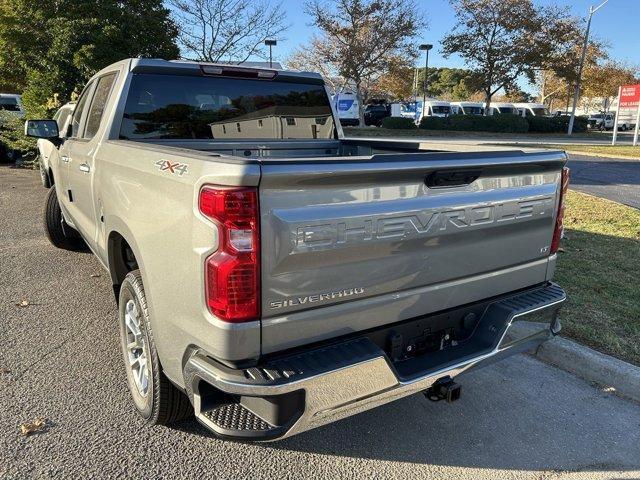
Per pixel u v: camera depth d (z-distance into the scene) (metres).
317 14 36.03
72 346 4.11
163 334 2.58
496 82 38.50
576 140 32.50
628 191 11.52
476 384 3.76
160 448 2.96
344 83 39.53
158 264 2.54
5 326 4.45
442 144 4.19
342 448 3.04
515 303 3.02
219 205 2.10
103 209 3.54
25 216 8.54
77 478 2.71
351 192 2.28
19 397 3.40
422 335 2.75
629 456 3.02
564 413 3.42
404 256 2.51
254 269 2.12
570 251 6.50
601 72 51.34
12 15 15.41
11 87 21.72
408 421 3.31
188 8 18.41
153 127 3.99
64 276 5.70
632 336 4.23
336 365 2.27
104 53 15.20
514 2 36.56
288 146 4.68
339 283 2.34
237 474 2.79
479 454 3.01
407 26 35.34
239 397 2.33
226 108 4.30
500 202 2.82
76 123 4.99
